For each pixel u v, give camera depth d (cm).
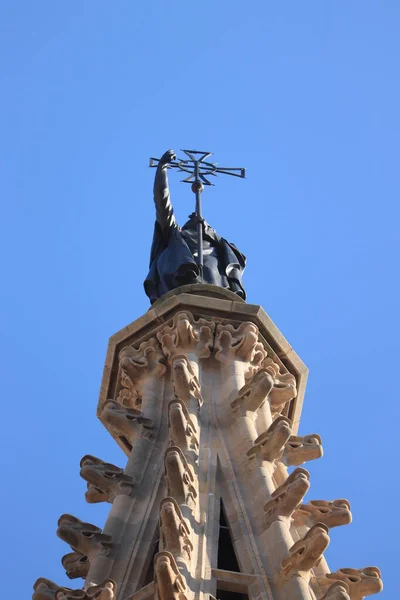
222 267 8519
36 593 5716
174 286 8125
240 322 7725
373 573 6159
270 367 7662
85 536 6109
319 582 6059
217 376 7412
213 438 6762
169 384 7456
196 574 5619
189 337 7512
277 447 6519
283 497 6072
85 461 6675
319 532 5656
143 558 6044
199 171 9512
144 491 6550
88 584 5856
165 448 6925
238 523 6116
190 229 8706
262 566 5809
